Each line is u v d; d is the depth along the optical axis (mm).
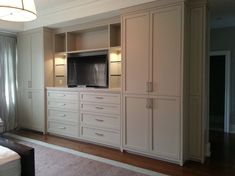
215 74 5457
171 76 3037
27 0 1992
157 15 3111
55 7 4191
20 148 2201
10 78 5141
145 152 3316
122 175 2727
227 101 4980
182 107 2969
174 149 3057
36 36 4727
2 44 4980
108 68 3998
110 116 3723
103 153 3518
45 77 4676
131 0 3291
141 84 3307
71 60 4574
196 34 3072
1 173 1943
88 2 3744
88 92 3992
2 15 2215
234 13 3998
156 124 3197
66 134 4391
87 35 4605
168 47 3045
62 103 4426
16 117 5285
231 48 4969
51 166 2994
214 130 5148
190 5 3072
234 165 3047
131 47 3379
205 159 3252
